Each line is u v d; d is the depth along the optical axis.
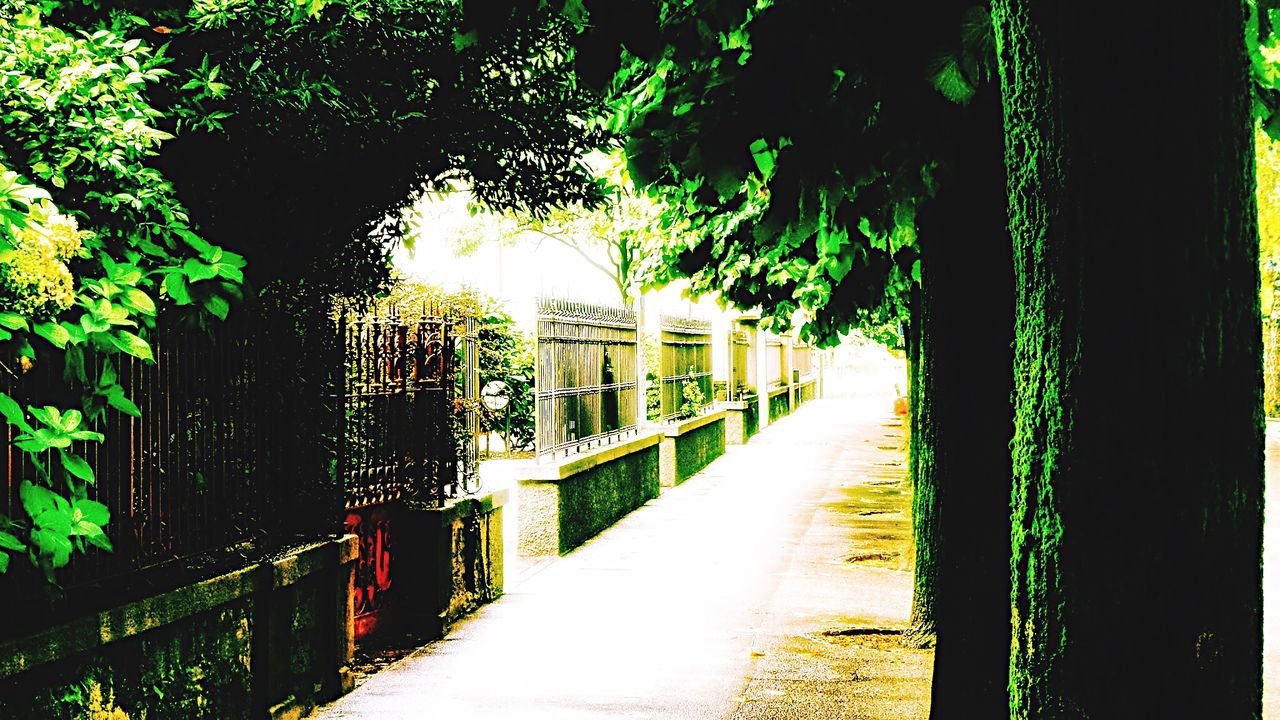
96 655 4.79
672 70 5.79
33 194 3.87
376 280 7.46
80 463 4.41
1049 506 2.82
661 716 6.63
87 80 4.56
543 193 6.94
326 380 7.08
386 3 5.85
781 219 5.18
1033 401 2.87
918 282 9.69
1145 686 2.71
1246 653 2.72
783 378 42.00
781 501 17.45
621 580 11.12
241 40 5.59
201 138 5.58
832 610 9.60
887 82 4.82
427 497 8.94
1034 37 2.81
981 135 5.73
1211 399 2.68
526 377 22.25
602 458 14.46
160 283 4.99
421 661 8.02
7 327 3.98
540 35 6.23
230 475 6.06
